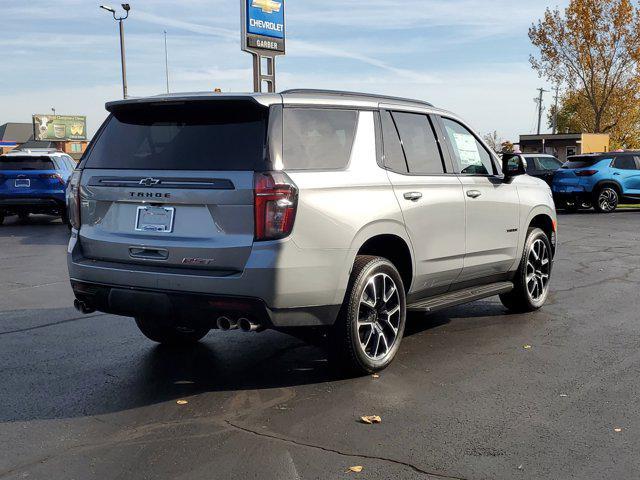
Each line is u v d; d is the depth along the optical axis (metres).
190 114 4.48
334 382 4.69
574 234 14.18
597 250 11.56
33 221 18.95
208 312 4.25
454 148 5.80
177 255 4.30
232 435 3.79
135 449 3.62
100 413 4.16
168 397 4.44
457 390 4.52
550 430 3.84
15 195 16.62
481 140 6.28
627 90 43.22
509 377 4.79
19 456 3.56
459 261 5.65
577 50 42.34
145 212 4.48
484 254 5.98
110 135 4.78
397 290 4.95
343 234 4.40
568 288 8.09
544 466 3.38
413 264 5.12
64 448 3.65
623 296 7.61
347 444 3.66
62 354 5.47
